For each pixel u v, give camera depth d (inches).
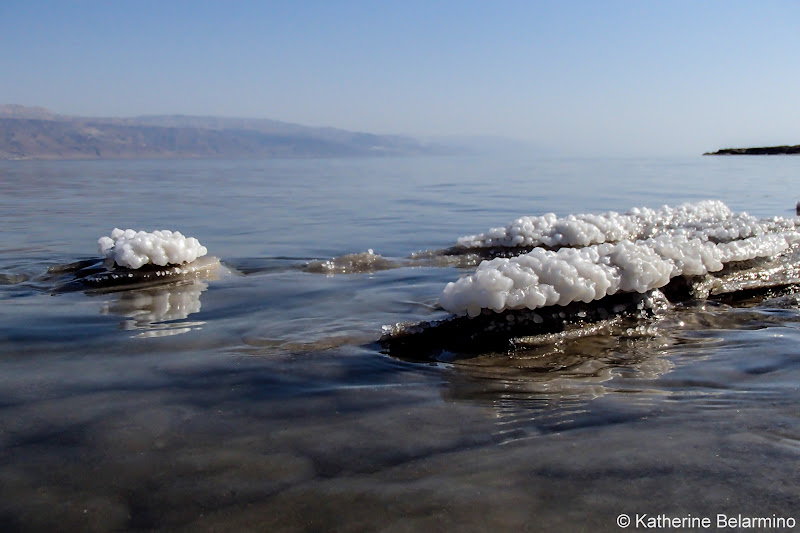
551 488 71.5
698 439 83.0
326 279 202.4
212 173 1294.3
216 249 273.7
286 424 90.1
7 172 1286.9
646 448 80.7
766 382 104.6
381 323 145.2
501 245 243.6
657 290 150.9
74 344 129.9
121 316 153.9
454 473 75.2
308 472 76.2
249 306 164.4
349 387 104.8
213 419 91.9
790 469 74.6
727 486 71.2
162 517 67.4
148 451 82.0
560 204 506.0
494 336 126.9
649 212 287.3
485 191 670.5
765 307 155.6
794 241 207.5
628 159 2329.0
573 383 106.3
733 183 721.6
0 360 119.3
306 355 121.5
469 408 95.6
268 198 582.2
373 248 277.7
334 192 668.1
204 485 73.5
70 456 80.9
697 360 117.3
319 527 64.9
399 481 73.7
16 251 262.7
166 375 110.7
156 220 392.5
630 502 68.5
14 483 74.4
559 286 131.0
